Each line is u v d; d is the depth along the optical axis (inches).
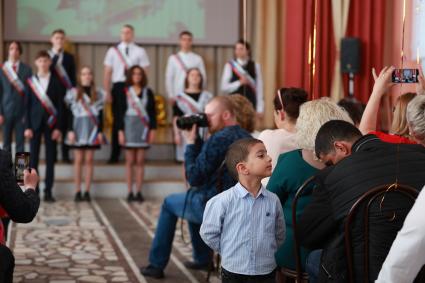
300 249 145.4
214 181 188.5
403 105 158.4
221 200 139.5
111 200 364.8
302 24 369.7
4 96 350.9
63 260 227.1
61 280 201.6
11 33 436.1
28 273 209.0
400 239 95.8
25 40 436.8
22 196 129.2
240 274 139.2
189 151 189.3
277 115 173.0
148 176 391.2
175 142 396.5
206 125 189.6
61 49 377.1
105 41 444.1
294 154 150.9
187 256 237.5
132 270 216.1
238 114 192.9
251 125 195.3
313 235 126.2
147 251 243.0
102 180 378.6
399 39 335.9
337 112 149.6
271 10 433.1
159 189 378.6
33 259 227.8
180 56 406.0
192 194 193.8
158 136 432.1
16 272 209.9
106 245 251.9
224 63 458.3
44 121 348.5
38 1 438.0
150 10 447.5
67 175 385.4
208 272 201.8
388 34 347.9
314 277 139.4
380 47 350.6
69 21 440.8
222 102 189.5
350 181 120.1
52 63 372.5
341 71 351.6
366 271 115.7
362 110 208.1
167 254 207.9
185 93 373.7
